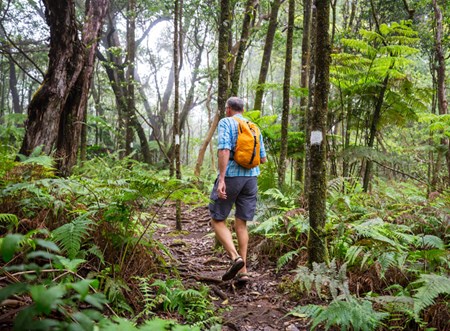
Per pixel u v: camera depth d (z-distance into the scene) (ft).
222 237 12.85
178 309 9.85
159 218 24.09
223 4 17.66
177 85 20.63
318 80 11.25
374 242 10.94
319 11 11.09
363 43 19.97
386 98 21.72
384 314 8.68
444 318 8.86
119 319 5.16
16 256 9.07
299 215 14.89
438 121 21.80
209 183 33.35
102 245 11.19
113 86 47.57
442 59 25.58
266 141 25.00
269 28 28.73
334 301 8.80
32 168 13.60
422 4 29.94
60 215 11.50
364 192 20.71
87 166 25.98
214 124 40.04
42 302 4.06
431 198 16.67
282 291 11.98
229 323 9.80
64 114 24.31
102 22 26.73
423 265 10.96
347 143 21.75
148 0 45.16
